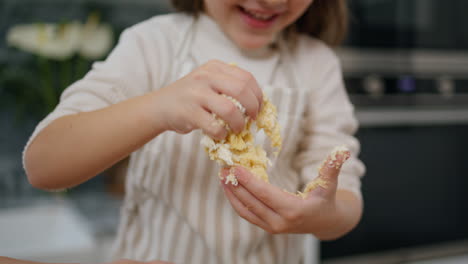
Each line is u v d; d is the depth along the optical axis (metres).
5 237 1.31
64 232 1.28
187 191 0.69
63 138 0.58
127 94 0.67
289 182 0.73
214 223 0.69
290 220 0.56
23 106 1.51
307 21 0.79
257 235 0.71
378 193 1.60
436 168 1.69
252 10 0.63
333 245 1.52
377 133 1.59
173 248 0.71
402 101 1.66
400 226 1.64
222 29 0.73
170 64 0.71
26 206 1.48
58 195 1.51
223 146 0.55
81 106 0.62
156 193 0.71
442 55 1.72
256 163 0.57
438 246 1.71
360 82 1.59
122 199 1.49
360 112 1.57
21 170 1.51
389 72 1.64
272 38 0.69
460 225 1.75
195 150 0.69
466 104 1.76
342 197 0.68
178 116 0.53
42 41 1.34
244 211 0.56
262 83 0.72
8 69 1.49
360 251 1.57
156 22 0.75
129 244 0.75
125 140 0.56
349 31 1.56
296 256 0.79
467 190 1.75
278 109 0.72
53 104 1.48
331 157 0.56
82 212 1.36
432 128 1.68
